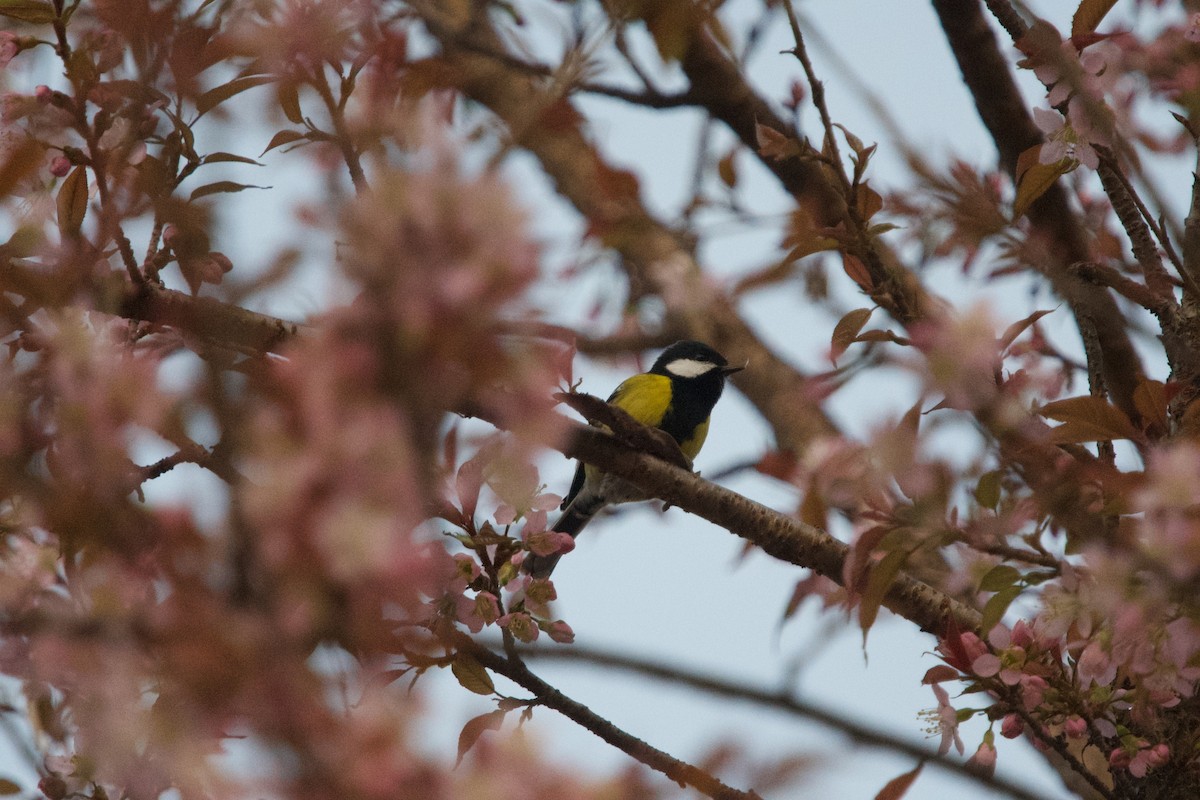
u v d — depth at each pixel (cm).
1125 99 557
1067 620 465
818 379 545
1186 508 411
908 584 579
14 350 320
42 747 395
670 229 609
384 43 478
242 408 201
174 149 436
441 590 499
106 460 234
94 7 411
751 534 625
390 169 199
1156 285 598
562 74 463
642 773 235
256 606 195
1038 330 662
